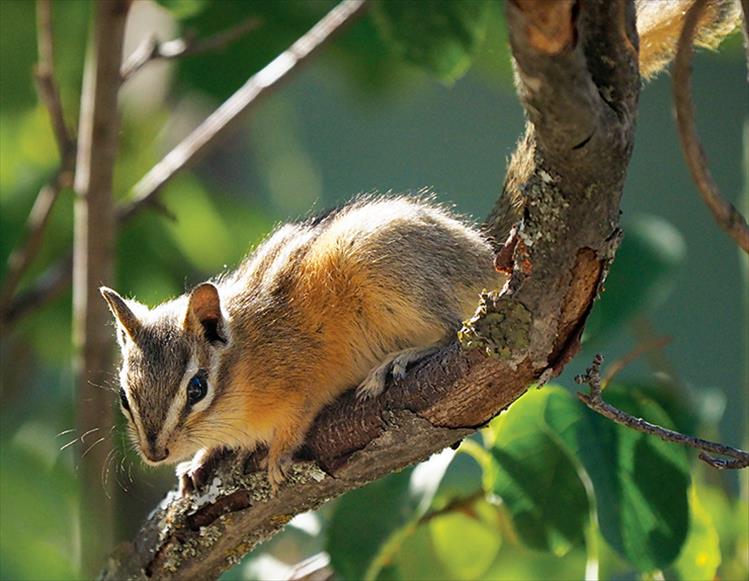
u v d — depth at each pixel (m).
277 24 15.70
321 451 9.67
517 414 10.87
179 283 16.56
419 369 8.98
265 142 18.52
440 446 9.22
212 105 16.31
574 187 7.29
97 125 13.42
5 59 16.39
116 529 15.55
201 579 10.44
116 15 13.22
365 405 9.38
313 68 19.16
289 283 11.87
